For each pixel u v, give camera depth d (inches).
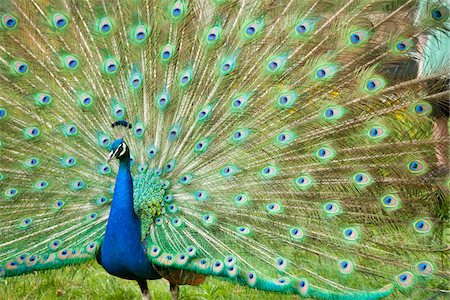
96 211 363.9
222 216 351.9
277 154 358.0
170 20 367.6
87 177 366.3
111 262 351.6
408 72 344.8
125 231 343.3
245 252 341.4
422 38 343.0
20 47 364.8
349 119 351.6
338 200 349.4
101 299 421.4
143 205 353.1
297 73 356.8
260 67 360.8
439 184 341.7
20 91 364.8
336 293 328.8
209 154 363.6
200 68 366.3
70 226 359.3
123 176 346.0
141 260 346.0
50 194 362.3
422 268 334.3
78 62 367.6
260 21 360.8
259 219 349.7
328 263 339.6
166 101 366.3
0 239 353.1
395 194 346.0
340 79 351.3
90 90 368.5
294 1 357.7
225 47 364.8
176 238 348.2
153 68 369.4
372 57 347.3
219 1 364.2
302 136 356.8
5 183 361.1
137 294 429.4
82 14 368.8
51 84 366.6
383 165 348.8
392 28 342.6
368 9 345.7
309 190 352.2
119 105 368.2
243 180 357.1
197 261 337.7
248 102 361.7
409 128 344.8
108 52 368.8
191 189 359.3
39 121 365.7
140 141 367.2
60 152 366.3
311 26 354.0
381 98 345.7
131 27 369.1
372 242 341.7
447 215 342.3
